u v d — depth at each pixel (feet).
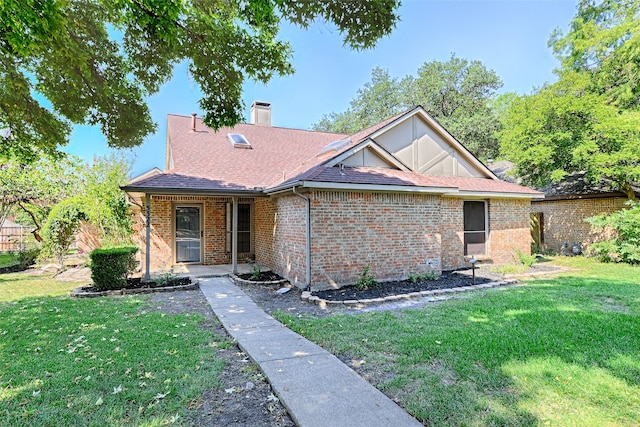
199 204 39.93
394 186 27.86
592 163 39.14
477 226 38.19
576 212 48.80
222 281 30.45
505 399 9.96
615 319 17.34
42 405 9.89
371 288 26.09
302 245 26.84
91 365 12.51
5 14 12.51
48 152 28.27
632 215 38.32
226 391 10.73
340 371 11.93
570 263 40.06
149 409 9.66
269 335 15.93
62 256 37.29
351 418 9.02
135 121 23.79
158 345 14.58
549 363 12.26
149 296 24.85
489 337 14.85
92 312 20.06
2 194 42.19
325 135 55.21
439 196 31.71
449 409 9.47
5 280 32.27
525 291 24.54
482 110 85.56
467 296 23.27
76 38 18.07
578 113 40.24
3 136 28.25
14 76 20.16
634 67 39.91
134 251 29.55
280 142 49.19
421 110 37.11
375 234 28.27
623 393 10.23
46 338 15.51
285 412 9.58
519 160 44.14
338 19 14.90
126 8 14.79
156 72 21.34
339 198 26.91
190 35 17.38
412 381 11.13
